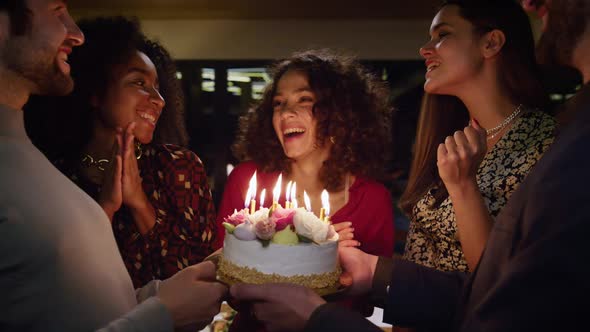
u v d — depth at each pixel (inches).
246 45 254.5
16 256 32.2
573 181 25.4
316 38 252.1
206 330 76.9
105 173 66.7
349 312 36.1
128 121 65.3
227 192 80.7
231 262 51.5
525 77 60.1
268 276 49.4
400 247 153.4
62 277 33.7
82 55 65.2
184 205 70.4
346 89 77.0
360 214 74.2
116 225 65.0
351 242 60.4
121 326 34.9
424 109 71.7
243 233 50.3
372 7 223.9
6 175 33.4
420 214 67.7
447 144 49.2
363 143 76.7
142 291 44.9
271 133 81.4
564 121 32.1
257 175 80.5
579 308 23.4
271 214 54.0
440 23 61.8
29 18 35.1
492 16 58.6
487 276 33.9
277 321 40.0
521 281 25.3
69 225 35.2
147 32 251.1
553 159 28.0
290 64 78.8
